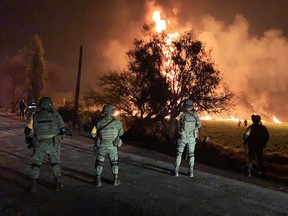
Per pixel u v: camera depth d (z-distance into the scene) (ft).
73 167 31.53
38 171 23.15
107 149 25.39
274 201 25.13
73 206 21.07
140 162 36.01
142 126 69.05
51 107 23.59
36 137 23.08
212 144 61.31
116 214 20.18
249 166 34.47
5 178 26.58
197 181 29.19
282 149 81.87
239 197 25.43
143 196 23.90
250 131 34.35
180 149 30.27
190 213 21.24
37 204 21.09
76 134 56.85
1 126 63.05
